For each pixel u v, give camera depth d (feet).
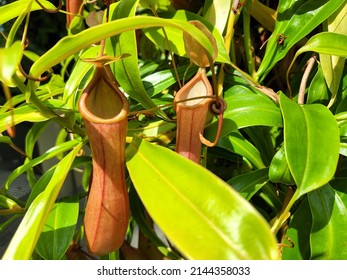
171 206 1.11
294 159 1.28
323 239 1.39
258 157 1.57
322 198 1.44
